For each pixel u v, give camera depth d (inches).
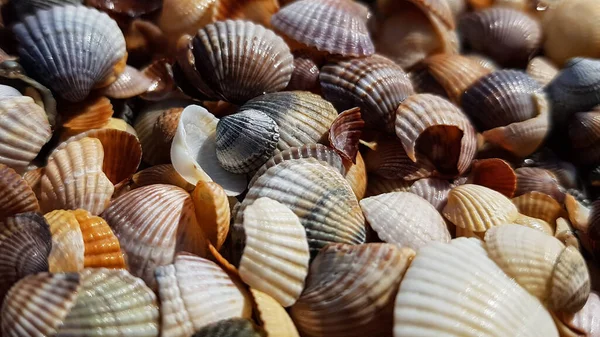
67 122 6.5
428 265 5.1
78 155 5.8
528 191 6.7
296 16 7.1
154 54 7.6
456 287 5.0
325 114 6.5
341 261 5.2
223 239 5.4
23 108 5.9
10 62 6.3
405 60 7.6
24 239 5.0
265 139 6.0
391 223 5.7
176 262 5.0
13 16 7.1
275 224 5.3
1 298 4.9
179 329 4.7
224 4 7.5
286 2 7.8
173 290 4.8
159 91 7.2
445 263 5.1
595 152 7.0
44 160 6.3
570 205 6.4
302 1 7.3
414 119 6.5
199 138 6.3
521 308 5.0
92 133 6.0
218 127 6.2
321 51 7.0
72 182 5.6
